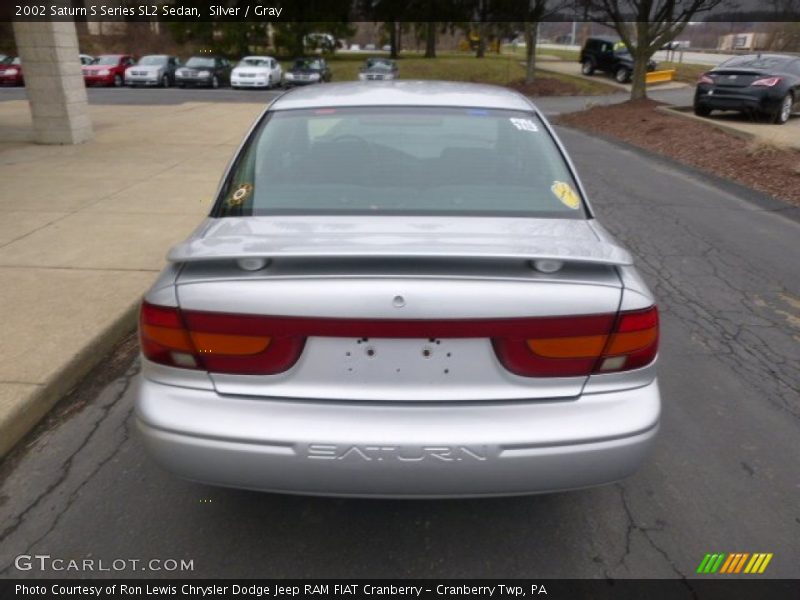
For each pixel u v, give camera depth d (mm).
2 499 2867
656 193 9156
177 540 2643
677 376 4016
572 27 91125
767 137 11508
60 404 3664
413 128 3141
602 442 2207
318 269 2207
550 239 2420
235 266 2271
